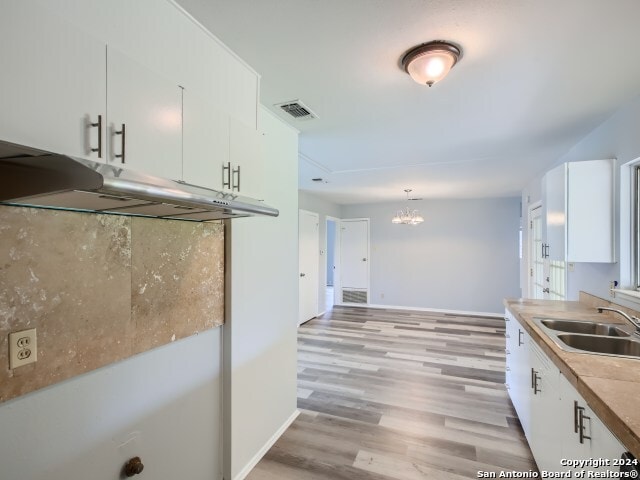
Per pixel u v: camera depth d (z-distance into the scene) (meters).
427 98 2.09
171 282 1.54
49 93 0.83
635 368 1.37
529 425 2.18
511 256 6.42
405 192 5.88
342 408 2.79
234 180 1.58
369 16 1.34
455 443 2.29
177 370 1.60
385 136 2.81
